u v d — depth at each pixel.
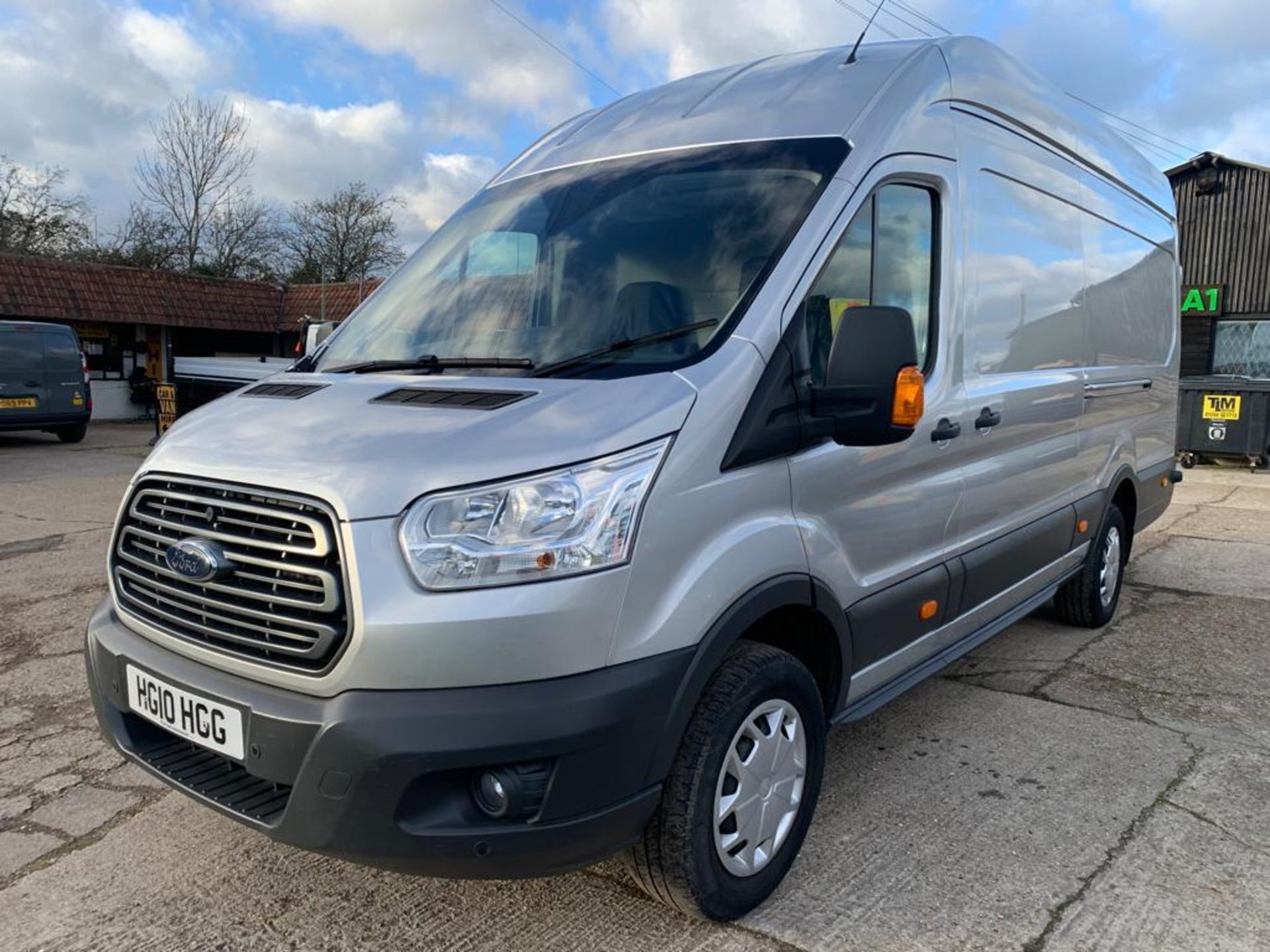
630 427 2.39
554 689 2.23
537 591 2.22
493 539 2.23
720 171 3.24
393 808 2.19
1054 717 4.33
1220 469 13.40
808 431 2.80
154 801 3.57
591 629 2.26
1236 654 5.23
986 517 3.98
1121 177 5.59
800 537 2.81
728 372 2.62
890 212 3.30
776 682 2.73
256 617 2.39
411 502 2.25
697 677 2.45
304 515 2.32
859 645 3.17
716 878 2.62
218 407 3.04
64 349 15.83
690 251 3.01
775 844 2.84
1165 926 2.74
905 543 3.39
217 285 23.59
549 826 2.25
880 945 2.67
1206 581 6.92
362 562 2.23
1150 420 6.13
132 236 35.22
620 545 2.31
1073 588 5.52
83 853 3.21
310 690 2.31
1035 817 3.38
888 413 2.69
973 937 2.70
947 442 3.57
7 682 4.79
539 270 3.28
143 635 2.76
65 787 3.69
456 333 3.24
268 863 3.13
